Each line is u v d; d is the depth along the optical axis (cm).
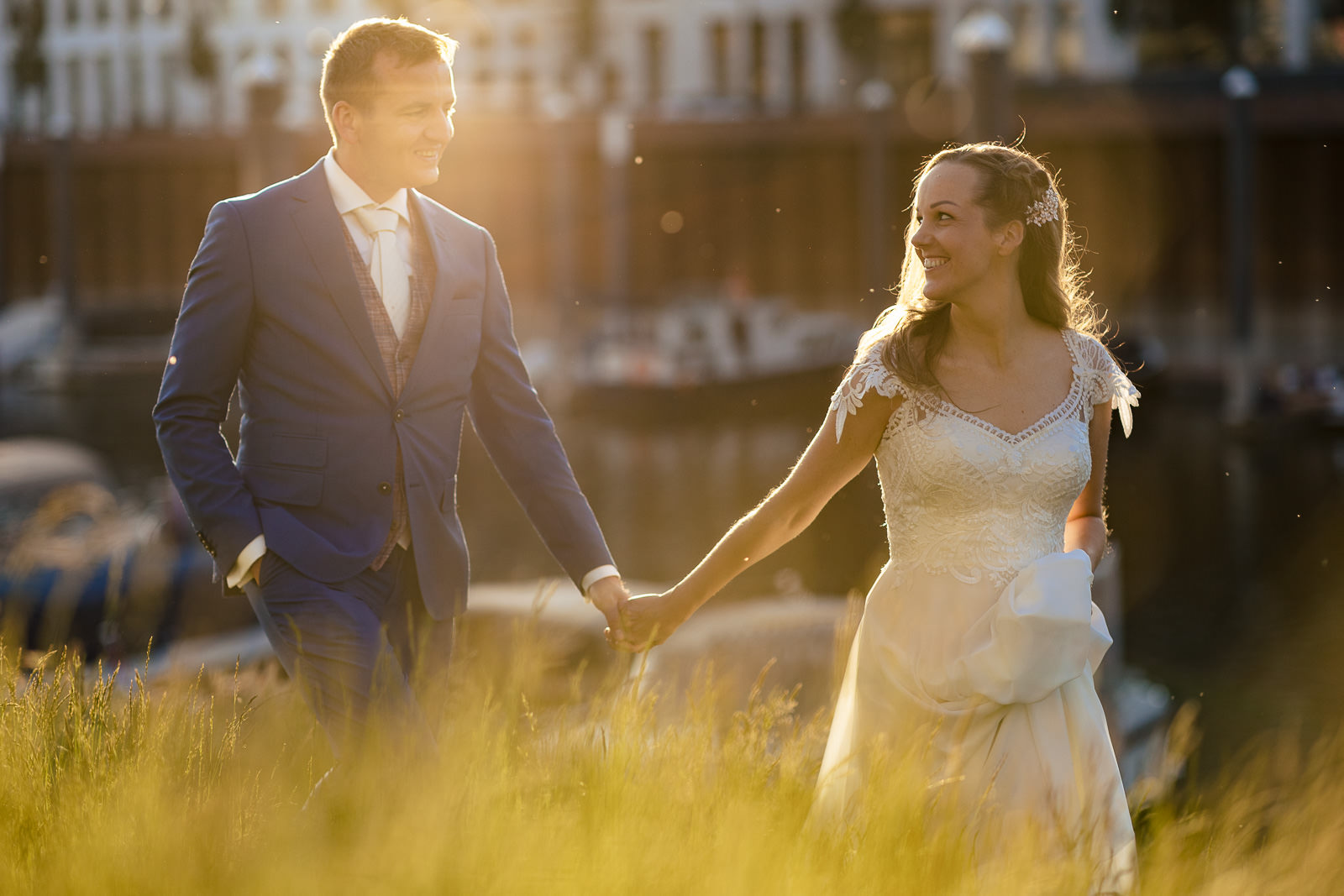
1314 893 216
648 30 4859
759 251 4466
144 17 4959
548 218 4641
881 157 3584
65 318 4025
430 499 292
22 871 202
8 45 5041
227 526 276
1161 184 3969
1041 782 259
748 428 3022
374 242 294
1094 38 4212
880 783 231
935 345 277
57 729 246
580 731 246
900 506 278
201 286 285
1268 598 1532
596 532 313
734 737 247
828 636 547
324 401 286
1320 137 3744
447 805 212
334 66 291
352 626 275
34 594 676
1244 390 2727
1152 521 1986
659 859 203
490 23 4909
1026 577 266
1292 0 4009
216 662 455
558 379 3253
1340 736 243
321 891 194
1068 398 278
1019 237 273
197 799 221
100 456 2756
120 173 4938
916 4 4516
